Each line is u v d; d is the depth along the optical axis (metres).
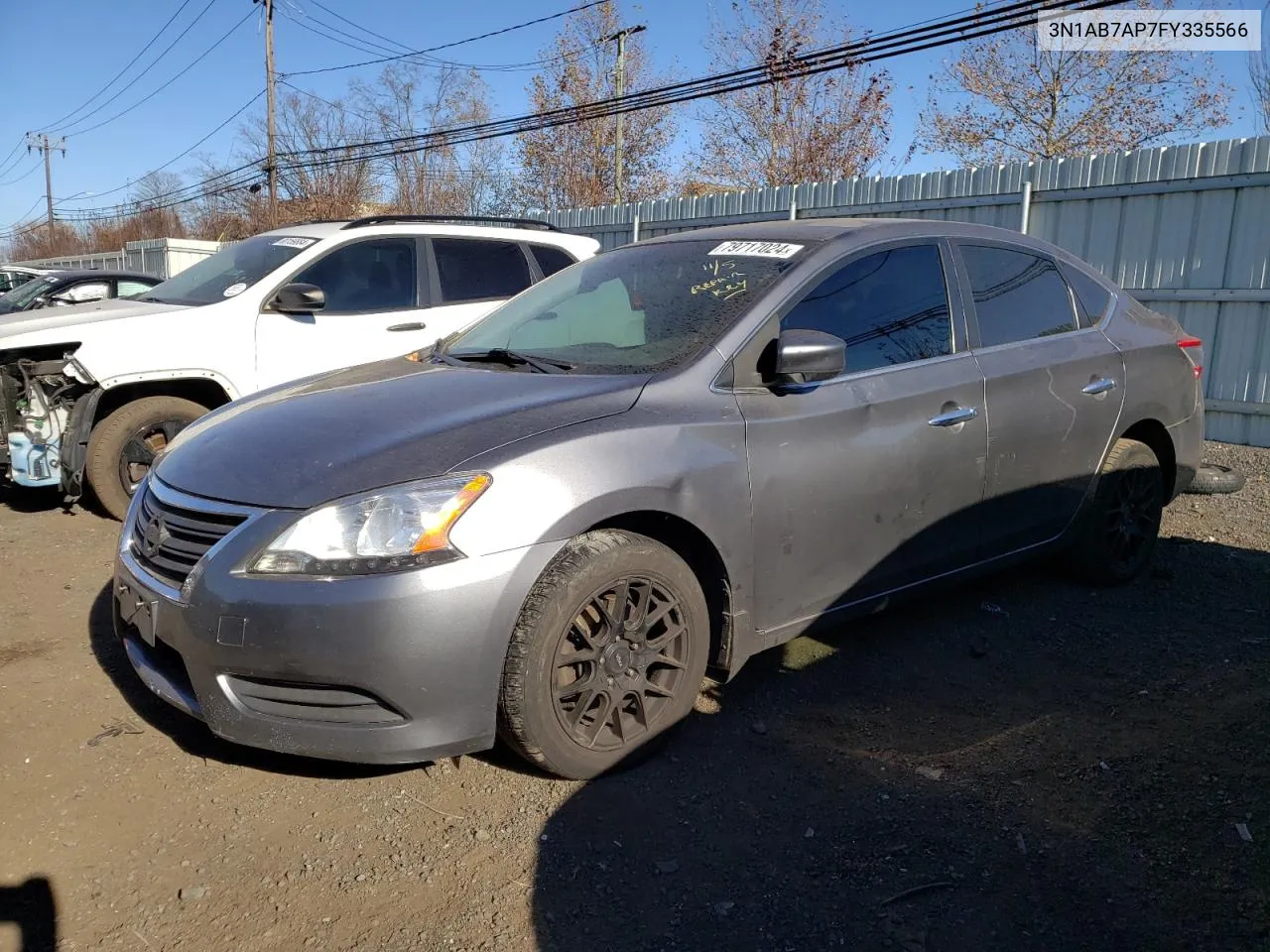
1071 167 9.43
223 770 3.20
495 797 3.02
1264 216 8.16
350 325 6.52
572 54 30.42
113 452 5.90
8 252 79.31
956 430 3.89
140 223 51.50
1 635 4.29
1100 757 3.26
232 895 2.58
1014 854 2.74
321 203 31.44
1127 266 9.13
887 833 2.85
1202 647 4.19
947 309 4.08
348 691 2.75
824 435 3.48
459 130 22.03
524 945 2.39
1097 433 4.54
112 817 2.93
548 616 2.87
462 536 2.75
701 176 25.52
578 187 30.94
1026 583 4.95
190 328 6.00
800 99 23.22
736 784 3.10
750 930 2.44
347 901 2.56
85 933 2.45
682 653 3.22
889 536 3.74
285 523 2.78
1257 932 2.40
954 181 10.46
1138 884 2.60
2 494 6.85
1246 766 3.17
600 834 2.84
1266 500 6.76
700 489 3.16
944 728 3.49
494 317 4.46
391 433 3.04
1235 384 8.58
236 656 2.75
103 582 4.97
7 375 5.94
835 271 3.78
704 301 3.68
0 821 2.91
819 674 3.91
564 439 2.96
